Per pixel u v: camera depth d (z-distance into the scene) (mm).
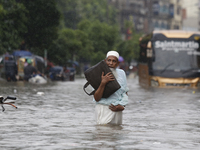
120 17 152375
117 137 10867
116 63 12859
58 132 11727
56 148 9430
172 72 40094
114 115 12992
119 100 12891
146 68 41625
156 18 167375
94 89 12836
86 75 12672
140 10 158625
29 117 15406
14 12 51719
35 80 45500
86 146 9641
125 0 154750
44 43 57344
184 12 185375
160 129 12531
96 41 93375
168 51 40656
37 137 10891
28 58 52906
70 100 23188
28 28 55719
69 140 10422
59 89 33625
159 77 40094
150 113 17250
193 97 26594
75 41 78438
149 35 42469
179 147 9633
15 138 10750
